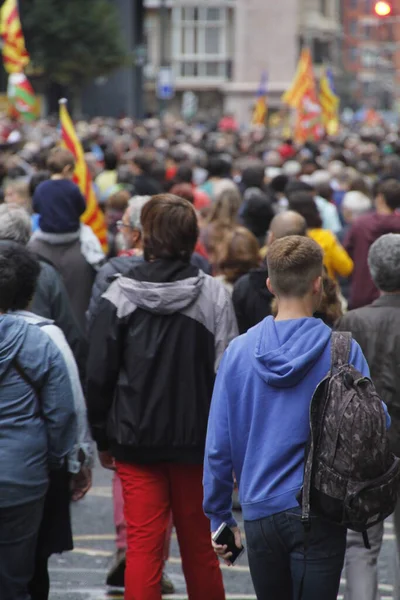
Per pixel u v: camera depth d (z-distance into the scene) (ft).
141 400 36.45
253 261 54.34
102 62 458.91
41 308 43.80
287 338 30.58
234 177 132.05
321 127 275.39
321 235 62.69
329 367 30.35
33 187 67.87
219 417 31.22
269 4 581.94
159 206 37.11
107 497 61.36
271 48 583.58
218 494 31.65
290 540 30.17
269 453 30.27
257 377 30.63
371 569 38.70
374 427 28.86
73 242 57.77
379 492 28.94
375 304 39.17
